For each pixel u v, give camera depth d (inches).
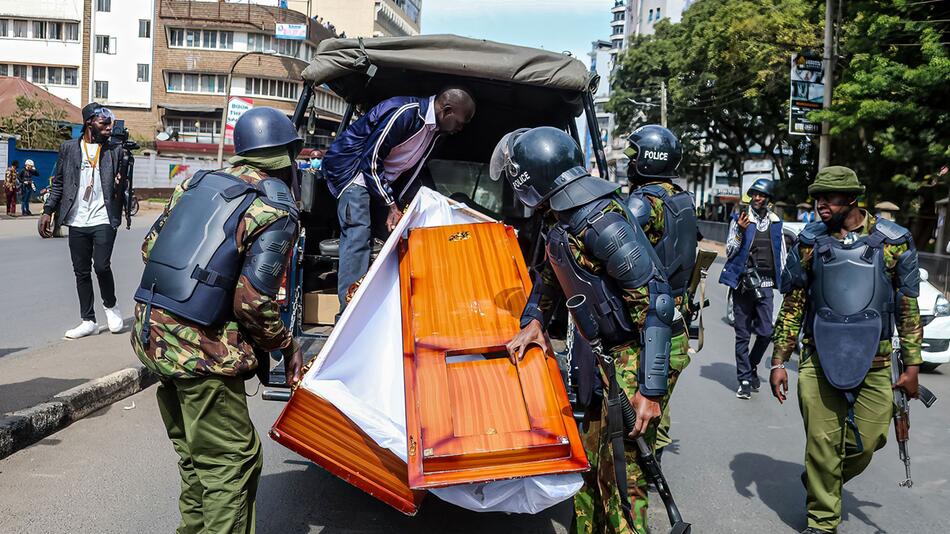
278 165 128.4
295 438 126.0
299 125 217.9
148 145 2167.8
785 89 1206.9
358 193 195.0
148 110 2278.5
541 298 137.3
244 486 122.1
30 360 254.8
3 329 317.7
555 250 121.2
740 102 1298.0
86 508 155.9
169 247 119.2
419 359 135.3
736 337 284.0
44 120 1384.1
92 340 289.9
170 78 2267.5
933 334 337.7
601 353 119.5
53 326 326.3
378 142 195.2
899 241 154.3
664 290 115.7
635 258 114.3
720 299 593.0
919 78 687.7
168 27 2223.2
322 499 172.1
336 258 203.2
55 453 187.0
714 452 221.0
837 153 900.0
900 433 157.6
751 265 279.4
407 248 164.6
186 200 122.5
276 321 120.3
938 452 228.8
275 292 119.3
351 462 127.2
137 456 187.5
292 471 189.0
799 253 161.9
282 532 154.1
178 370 116.6
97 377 233.6
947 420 265.9
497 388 130.5
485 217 180.4
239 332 121.7
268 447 205.5
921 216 900.6
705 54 1312.7
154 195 1670.8
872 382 155.2
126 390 239.1
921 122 727.1
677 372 139.3
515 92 229.0
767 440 234.1
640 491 129.1
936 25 705.6
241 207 119.1
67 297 404.2
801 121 859.4
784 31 1132.5
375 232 214.5
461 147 263.9
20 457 183.3
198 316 117.0
